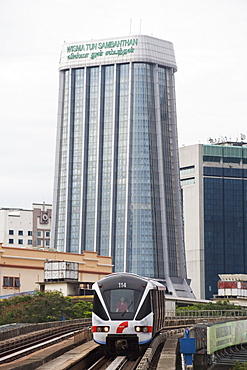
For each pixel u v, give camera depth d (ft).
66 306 413.39
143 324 175.22
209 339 201.77
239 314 482.69
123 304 176.86
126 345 175.32
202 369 196.13
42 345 188.96
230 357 225.76
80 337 204.33
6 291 495.82
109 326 175.32
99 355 184.96
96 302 178.19
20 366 133.59
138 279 181.06
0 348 173.47
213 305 560.20
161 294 204.44
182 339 177.78
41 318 395.14
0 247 498.28
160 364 155.53
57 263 499.92
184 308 534.37
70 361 152.87
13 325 247.91
